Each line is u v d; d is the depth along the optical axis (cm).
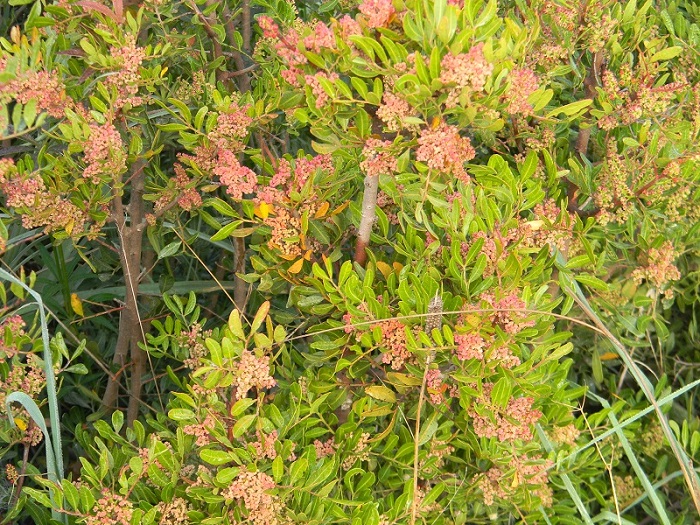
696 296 115
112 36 90
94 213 97
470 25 79
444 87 80
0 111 81
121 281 121
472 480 99
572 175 103
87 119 92
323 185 91
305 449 90
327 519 88
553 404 99
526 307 90
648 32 103
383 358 90
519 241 91
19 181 90
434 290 88
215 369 86
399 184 90
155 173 107
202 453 83
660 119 105
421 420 96
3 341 90
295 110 84
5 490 100
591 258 94
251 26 117
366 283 89
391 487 97
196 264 127
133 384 109
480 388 88
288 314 100
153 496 89
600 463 106
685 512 110
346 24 82
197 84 102
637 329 108
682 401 120
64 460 112
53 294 114
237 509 87
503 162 91
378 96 82
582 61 114
